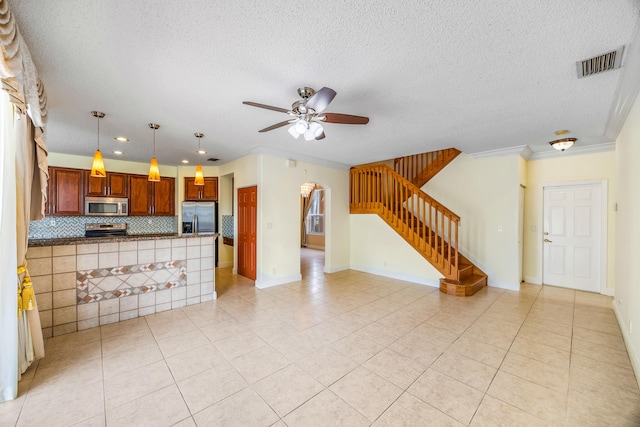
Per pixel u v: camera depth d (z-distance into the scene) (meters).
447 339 2.79
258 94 2.51
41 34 1.66
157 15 1.51
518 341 2.75
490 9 1.46
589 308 3.67
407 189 5.32
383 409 1.81
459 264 4.92
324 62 1.99
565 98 2.53
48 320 2.79
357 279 5.27
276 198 4.81
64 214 4.93
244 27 1.61
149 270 3.45
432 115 2.99
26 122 2.09
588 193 4.45
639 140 2.25
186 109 2.86
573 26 1.58
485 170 4.81
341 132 3.63
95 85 2.33
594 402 1.87
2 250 1.86
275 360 2.39
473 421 1.70
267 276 4.70
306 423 1.69
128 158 5.38
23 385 2.03
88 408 1.80
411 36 1.69
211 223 6.23
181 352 2.52
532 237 4.94
